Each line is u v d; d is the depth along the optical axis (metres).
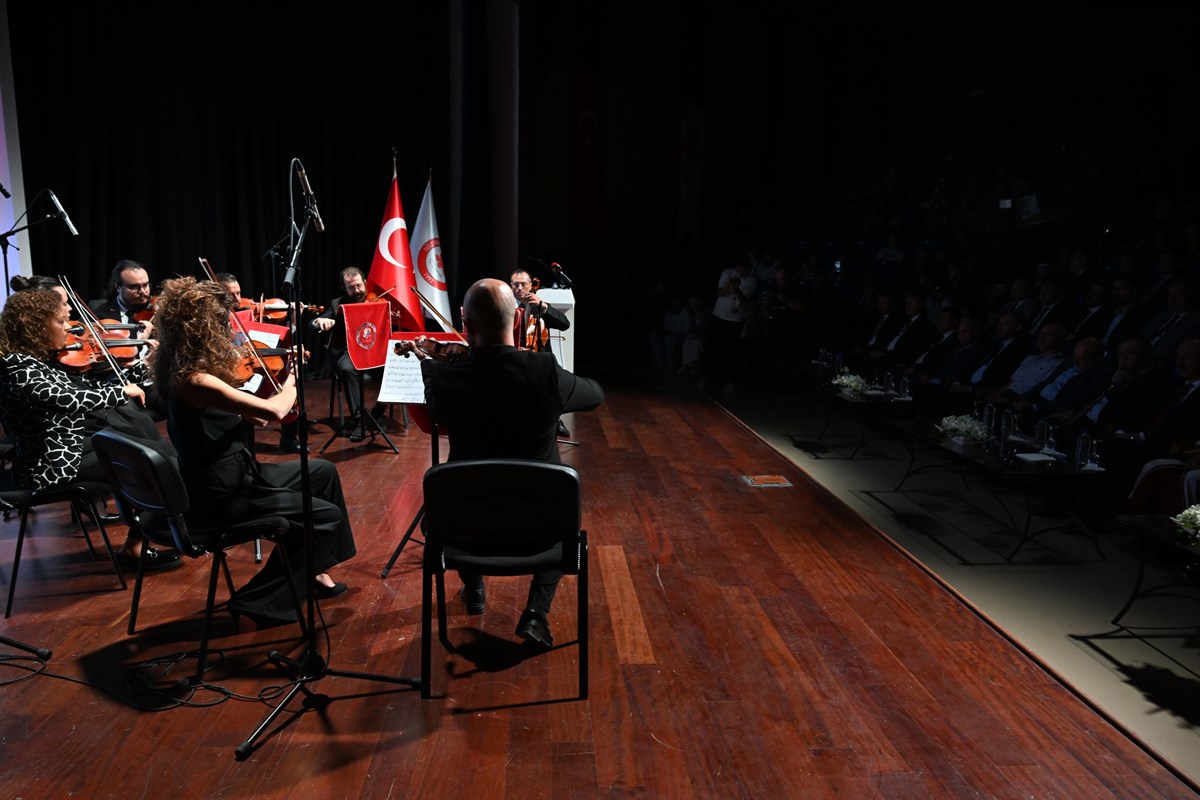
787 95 11.90
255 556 3.83
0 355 3.29
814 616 3.32
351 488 4.97
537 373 2.70
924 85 11.16
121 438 2.64
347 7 8.72
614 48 11.26
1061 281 6.70
